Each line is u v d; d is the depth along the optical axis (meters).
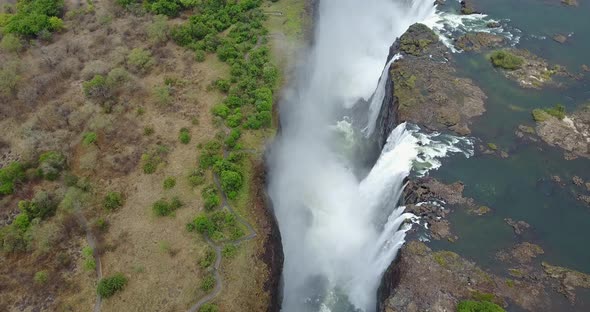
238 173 67.44
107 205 64.44
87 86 79.81
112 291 55.56
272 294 58.81
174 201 64.38
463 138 65.88
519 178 60.78
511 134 66.50
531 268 51.44
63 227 61.94
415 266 51.38
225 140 71.94
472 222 55.97
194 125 75.62
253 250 60.50
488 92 72.62
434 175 60.91
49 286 56.81
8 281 57.25
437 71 75.94
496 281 50.06
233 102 77.50
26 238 60.06
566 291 49.12
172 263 58.75
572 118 68.38
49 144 71.75
